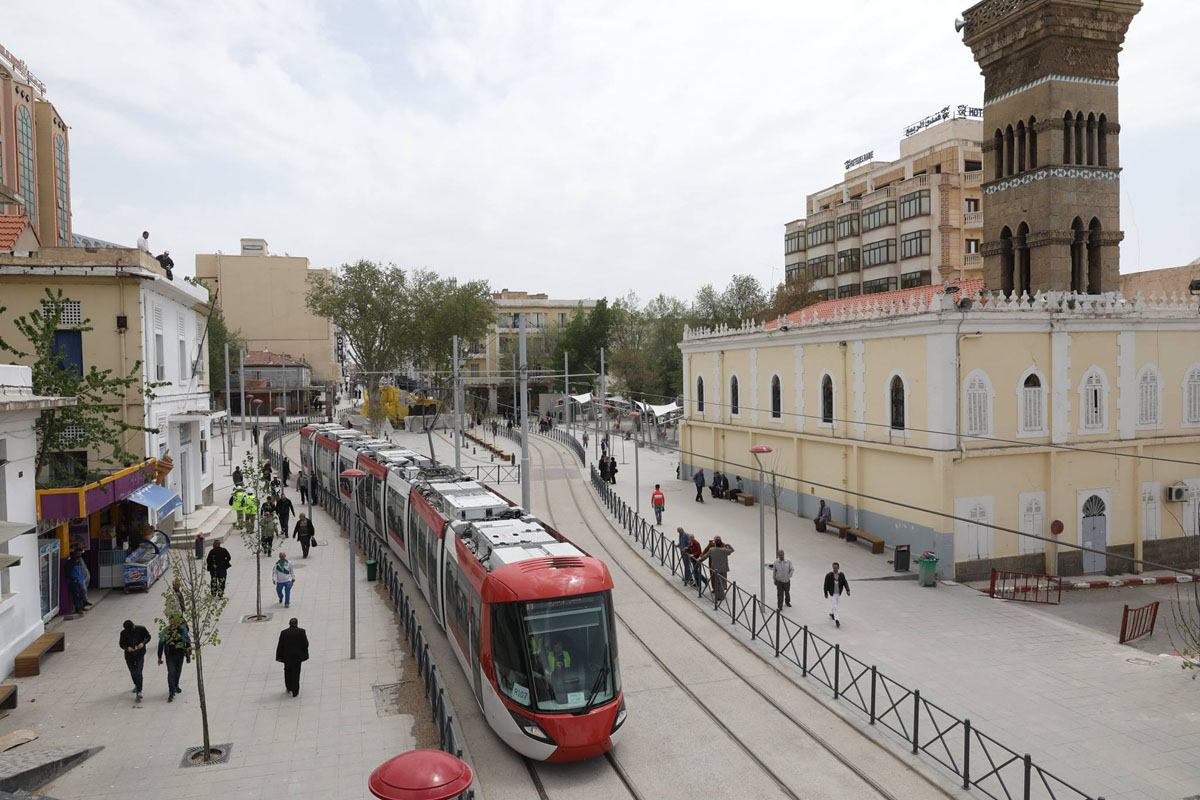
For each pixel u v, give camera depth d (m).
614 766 13.02
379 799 7.56
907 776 12.70
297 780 12.39
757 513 35.66
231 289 93.94
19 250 24.73
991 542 26.67
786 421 35.81
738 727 14.48
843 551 28.75
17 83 59.56
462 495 21.19
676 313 82.25
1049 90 29.28
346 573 25.47
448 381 76.00
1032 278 30.33
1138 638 20.02
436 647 18.52
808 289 67.00
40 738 13.73
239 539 29.83
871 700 14.61
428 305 74.62
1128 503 28.69
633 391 74.44
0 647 15.99
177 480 29.44
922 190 57.19
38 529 18.55
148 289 25.80
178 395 29.28
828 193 73.62
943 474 25.89
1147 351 28.95
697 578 23.25
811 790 12.25
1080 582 26.47
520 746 12.62
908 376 27.73
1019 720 14.90
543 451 57.00
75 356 24.58
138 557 22.91
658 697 15.88
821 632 20.02
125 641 15.27
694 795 12.09
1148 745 13.86
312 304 75.25
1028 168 30.34
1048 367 27.52
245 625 20.14
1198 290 30.75
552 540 15.87
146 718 14.61
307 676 16.69
